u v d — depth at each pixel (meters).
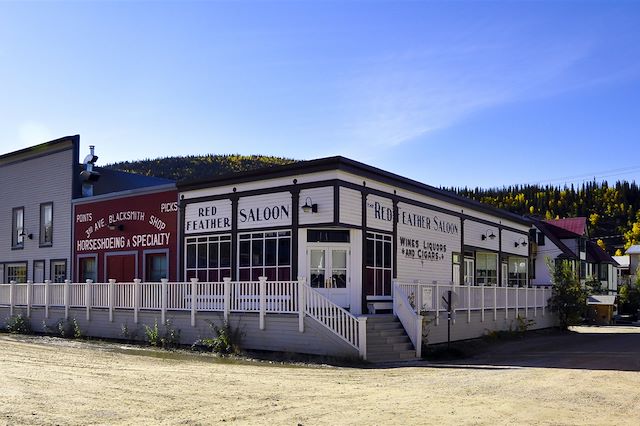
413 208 24.48
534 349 21.20
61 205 30.91
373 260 21.72
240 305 19.36
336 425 8.60
